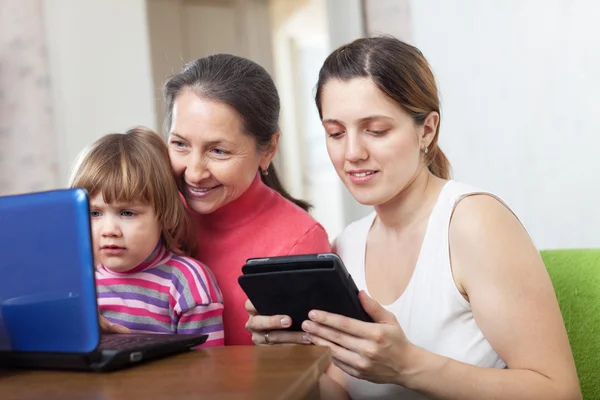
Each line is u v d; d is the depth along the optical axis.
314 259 0.96
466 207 1.15
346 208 3.73
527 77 2.58
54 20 3.32
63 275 0.85
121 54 3.34
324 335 1.00
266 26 4.50
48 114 3.36
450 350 1.15
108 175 1.34
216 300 1.41
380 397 1.24
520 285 1.07
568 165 2.47
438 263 1.16
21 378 0.87
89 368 0.86
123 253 1.37
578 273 1.26
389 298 1.27
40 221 0.85
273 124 1.47
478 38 2.74
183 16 4.21
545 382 1.04
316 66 6.49
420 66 1.18
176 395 0.71
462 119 2.85
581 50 2.38
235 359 0.87
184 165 1.41
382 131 1.15
